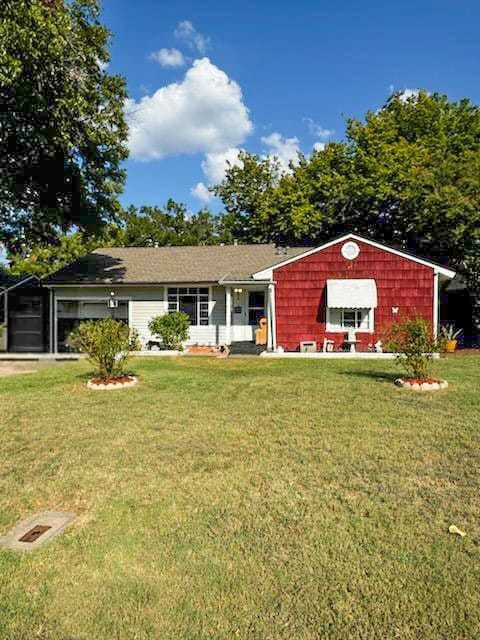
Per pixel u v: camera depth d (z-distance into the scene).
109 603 3.30
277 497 5.03
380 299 19.55
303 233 30.73
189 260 23.95
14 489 5.36
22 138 17.69
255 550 3.96
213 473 5.74
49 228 21.48
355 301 18.89
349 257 19.69
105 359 11.64
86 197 21.19
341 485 5.34
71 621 3.13
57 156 19.05
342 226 30.91
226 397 10.12
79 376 13.24
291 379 12.36
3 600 3.35
